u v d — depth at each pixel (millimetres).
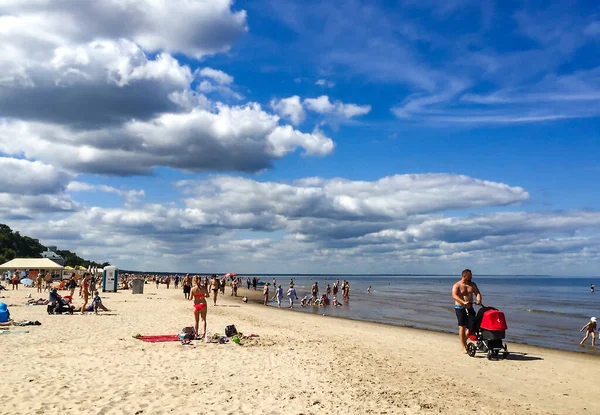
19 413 6715
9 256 126625
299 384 9172
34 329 16031
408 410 7684
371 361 11969
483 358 13125
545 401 8820
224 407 7441
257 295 58938
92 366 10219
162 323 19219
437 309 38344
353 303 46031
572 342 20062
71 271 75000
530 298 66938
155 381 8977
